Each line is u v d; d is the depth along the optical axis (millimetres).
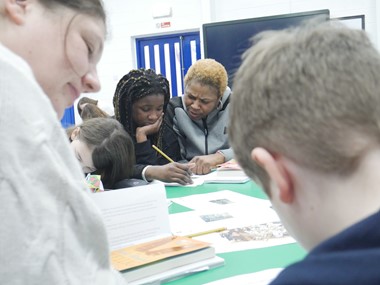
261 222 1036
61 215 374
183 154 2193
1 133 345
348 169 348
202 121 2180
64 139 405
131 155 1450
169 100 2199
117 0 4762
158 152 1931
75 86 547
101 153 1356
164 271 735
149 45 4832
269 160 375
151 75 1930
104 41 558
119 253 776
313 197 366
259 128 384
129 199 905
